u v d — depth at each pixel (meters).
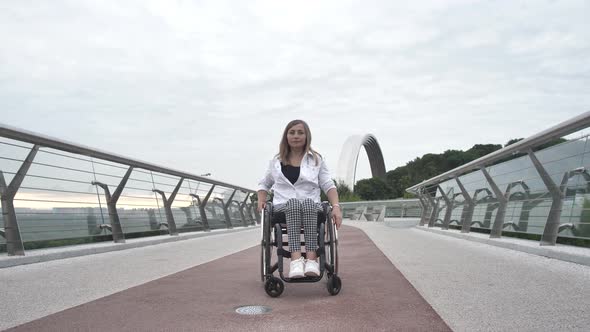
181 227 11.94
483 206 9.51
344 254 6.74
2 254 5.52
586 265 4.53
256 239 10.88
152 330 2.56
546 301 3.06
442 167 93.31
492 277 4.11
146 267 5.32
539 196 6.58
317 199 3.96
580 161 5.40
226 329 2.57
